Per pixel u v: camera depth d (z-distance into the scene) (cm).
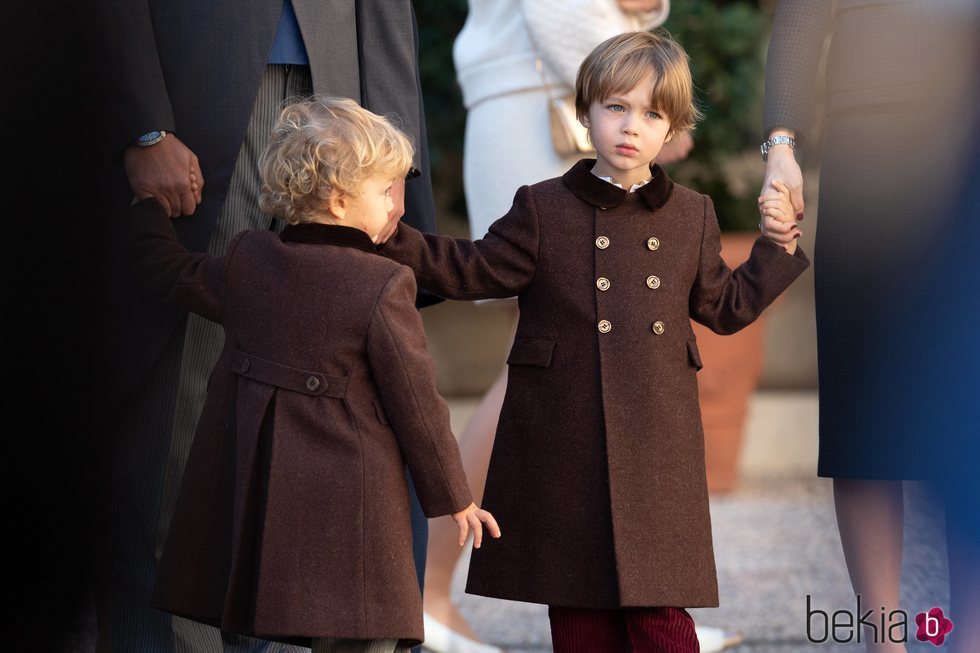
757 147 2906
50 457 933
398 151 1077
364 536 1009
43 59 959
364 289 1027
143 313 1111
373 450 1023
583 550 1134
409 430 1025
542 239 1166
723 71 2842
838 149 1267
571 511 1139
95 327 976
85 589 973
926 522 1856
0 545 922
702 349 2347
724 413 2388
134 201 1108
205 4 1145
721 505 2341
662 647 1138
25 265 932
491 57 1530
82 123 988
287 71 1178
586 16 1445
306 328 1023
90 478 964
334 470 1012
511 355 1173
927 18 1217
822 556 1970
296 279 1032
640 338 1151
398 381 1020
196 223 1151
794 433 2827
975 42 1204
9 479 920
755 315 1219
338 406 1023
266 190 1070
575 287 1158
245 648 1205
